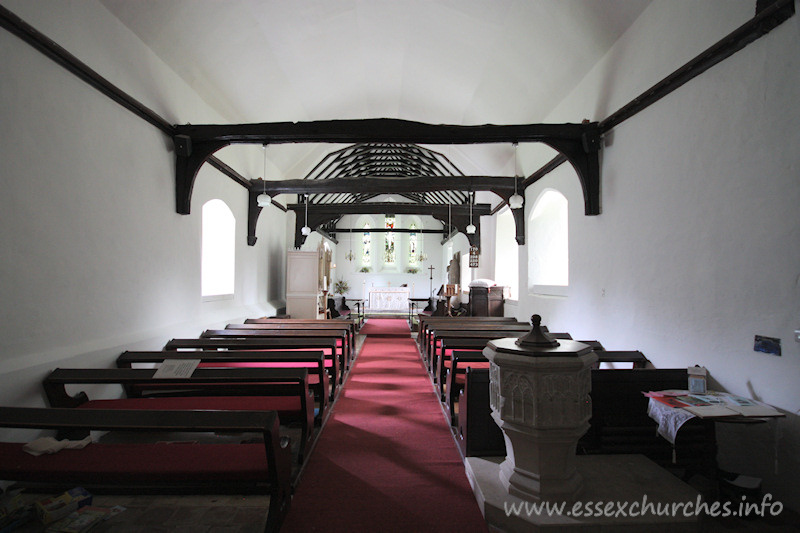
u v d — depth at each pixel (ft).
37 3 10.75
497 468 9.92
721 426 10.77
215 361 12.97
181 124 18.07
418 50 22.91
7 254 9.93
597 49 16.75
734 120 10.61
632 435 11.30
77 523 7.63
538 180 25.11
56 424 7.12
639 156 14.73
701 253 11.75
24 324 10.42
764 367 9.79
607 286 16.84
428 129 17.69
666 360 13.23
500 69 21.35
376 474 10.30
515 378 8.43
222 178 23.45
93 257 12.93
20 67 10.27
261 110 24.26
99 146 13.17
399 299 60.29
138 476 7.55
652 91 13.48
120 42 14.15
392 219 73.20
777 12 9.17
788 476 9.16
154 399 12.32
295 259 32.53
